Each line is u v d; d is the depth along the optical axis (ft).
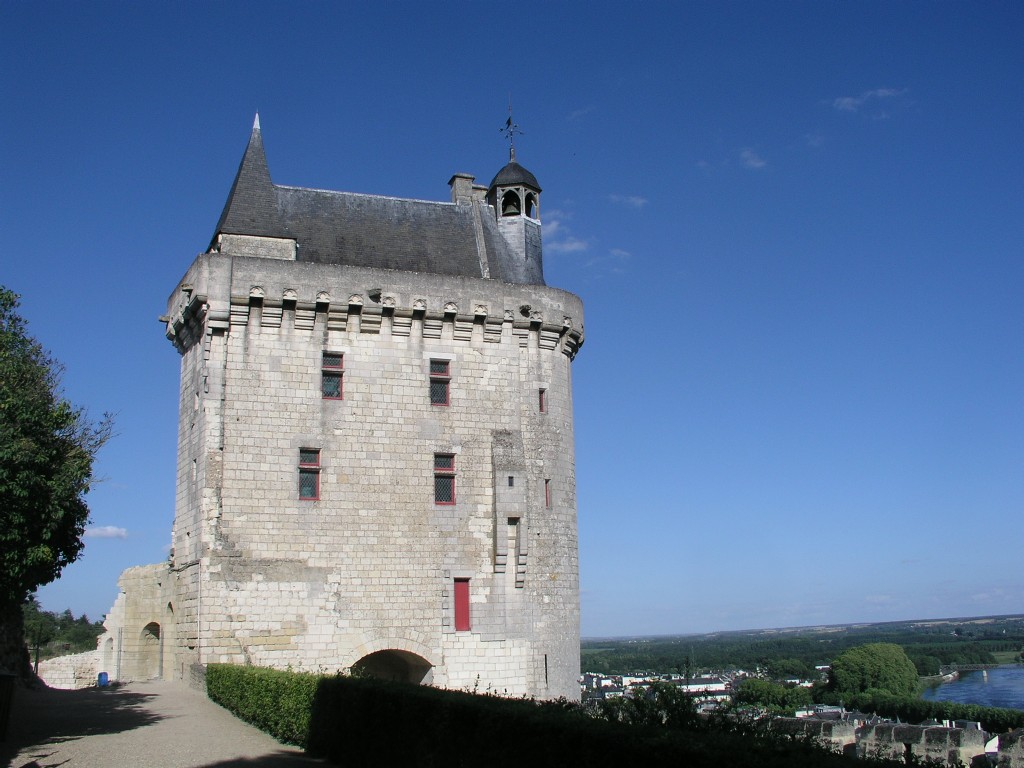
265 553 101.96
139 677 128.67
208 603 99.25
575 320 120.98
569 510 117.19
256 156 117.19
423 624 105.81
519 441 113.39
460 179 128.36
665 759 39.11
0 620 116.06
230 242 110.83
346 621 103.30
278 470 103.96
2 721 69.56
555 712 48.19
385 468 107.76
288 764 63.87
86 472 79.71
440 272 120.47
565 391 119.75
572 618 114.32
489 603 108.68
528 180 129.49
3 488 68.74
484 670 106.93
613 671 582.35
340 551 104.53
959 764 35.45
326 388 107.65
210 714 85.40
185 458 109.09
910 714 325.01
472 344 114.21
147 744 69.92
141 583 129.39
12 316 95.45
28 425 73.31
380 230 121.08
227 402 103.65
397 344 111.04
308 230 117.19
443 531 108.58
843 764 34.78
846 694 374.02
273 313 106.32
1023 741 160.66
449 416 111.55
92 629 298.97
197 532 101.40
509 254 126.82
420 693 57.21
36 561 71.77
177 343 116.06
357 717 62.64
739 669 612.29
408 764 56.95
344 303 108.17
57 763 62.18
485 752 49.85
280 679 75.20
